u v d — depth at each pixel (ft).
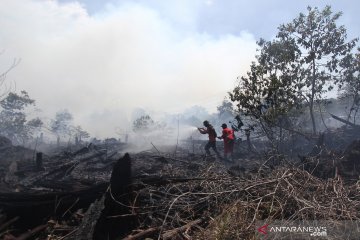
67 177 30.25
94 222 13.64
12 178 27.96
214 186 17.94
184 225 14.88
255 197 16.80
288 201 15.94
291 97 36.68
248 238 13.24
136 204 16.29
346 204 15.93
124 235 14.52
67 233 14.42
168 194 17.06
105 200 15.12
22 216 15.57
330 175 25.53
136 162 33.30
